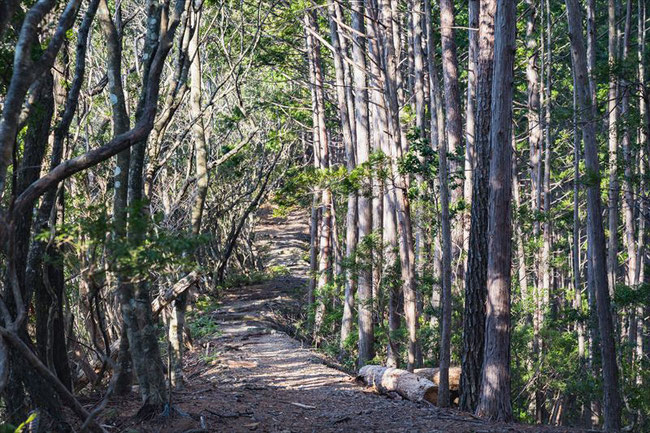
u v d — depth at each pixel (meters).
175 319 12.19
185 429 8.55
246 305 32.66
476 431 9.99
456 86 22.38
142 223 4.93
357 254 20.56
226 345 21.19
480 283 13.41
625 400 21.39
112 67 8.38
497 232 11.96
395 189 18.30
